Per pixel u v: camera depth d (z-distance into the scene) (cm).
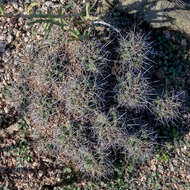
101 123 65
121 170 72
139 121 70
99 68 65
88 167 68
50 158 73
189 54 75
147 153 68
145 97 66
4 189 71
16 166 73
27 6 75
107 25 70
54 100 68
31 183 72
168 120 70
